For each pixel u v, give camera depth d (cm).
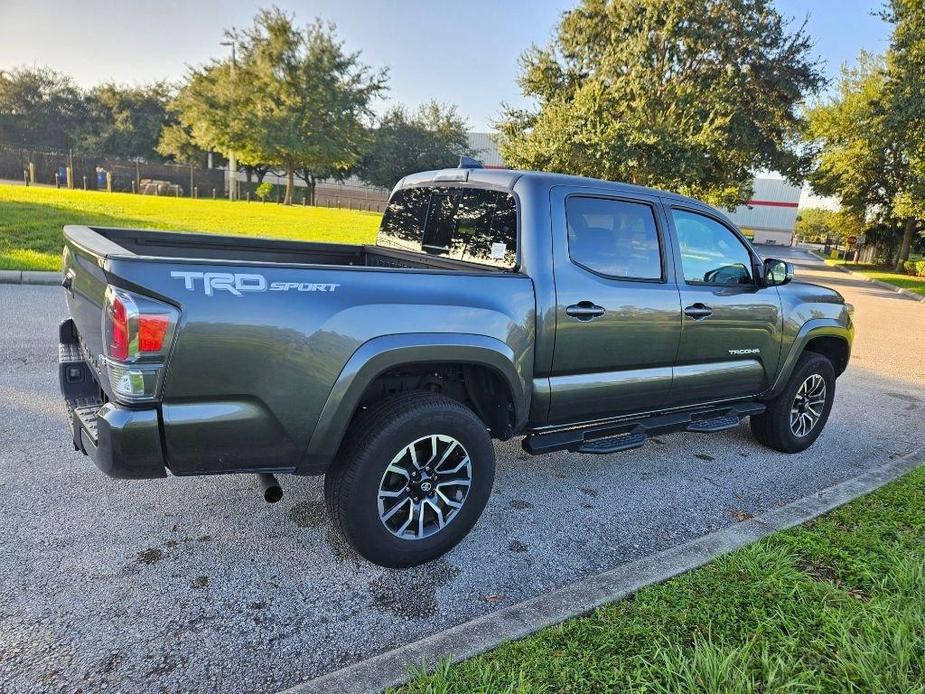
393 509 292
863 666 230
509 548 333
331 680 220
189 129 5316
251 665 236
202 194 4000
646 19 2133
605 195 361
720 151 2197
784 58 2344
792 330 463
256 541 319
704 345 407
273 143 3312
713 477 448
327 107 3419
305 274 259
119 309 228
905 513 368
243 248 422
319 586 288
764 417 496
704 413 437
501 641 244
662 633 250
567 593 277
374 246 468
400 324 278
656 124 2000
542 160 2200
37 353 587
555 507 384
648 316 370
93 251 256
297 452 267
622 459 472
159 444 241
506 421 334
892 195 2959
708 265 412
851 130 2780
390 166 5272
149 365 232
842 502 382
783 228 6581
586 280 345
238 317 243
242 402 251
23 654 231
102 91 6062
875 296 1928
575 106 2120
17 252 1054
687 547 321
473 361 298
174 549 307
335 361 263
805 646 246
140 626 252
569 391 347
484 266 356
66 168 3784
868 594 286
